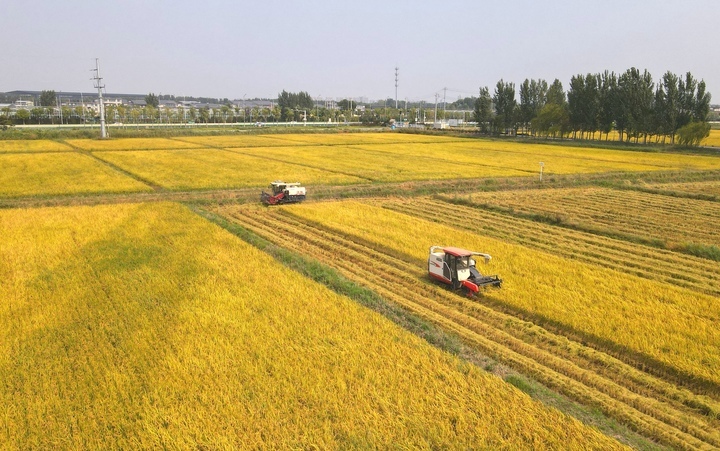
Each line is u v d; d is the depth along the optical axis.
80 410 13.30
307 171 68.50
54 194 50.16
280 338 17.42
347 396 14.09
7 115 180.38
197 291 22.14
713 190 58.47
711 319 20.55
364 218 40.06
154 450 11.86
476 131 165.38
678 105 108.44
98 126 173.62
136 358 15.91
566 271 26.50
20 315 19.48
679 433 13.73
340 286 23.84
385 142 122.50
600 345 18.67
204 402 13.63
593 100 121.06
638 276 27.94
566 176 65.94
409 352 16.72
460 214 44.59
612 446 12.37
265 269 25.62
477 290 22.84
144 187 54.16
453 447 12.09
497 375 15.92
